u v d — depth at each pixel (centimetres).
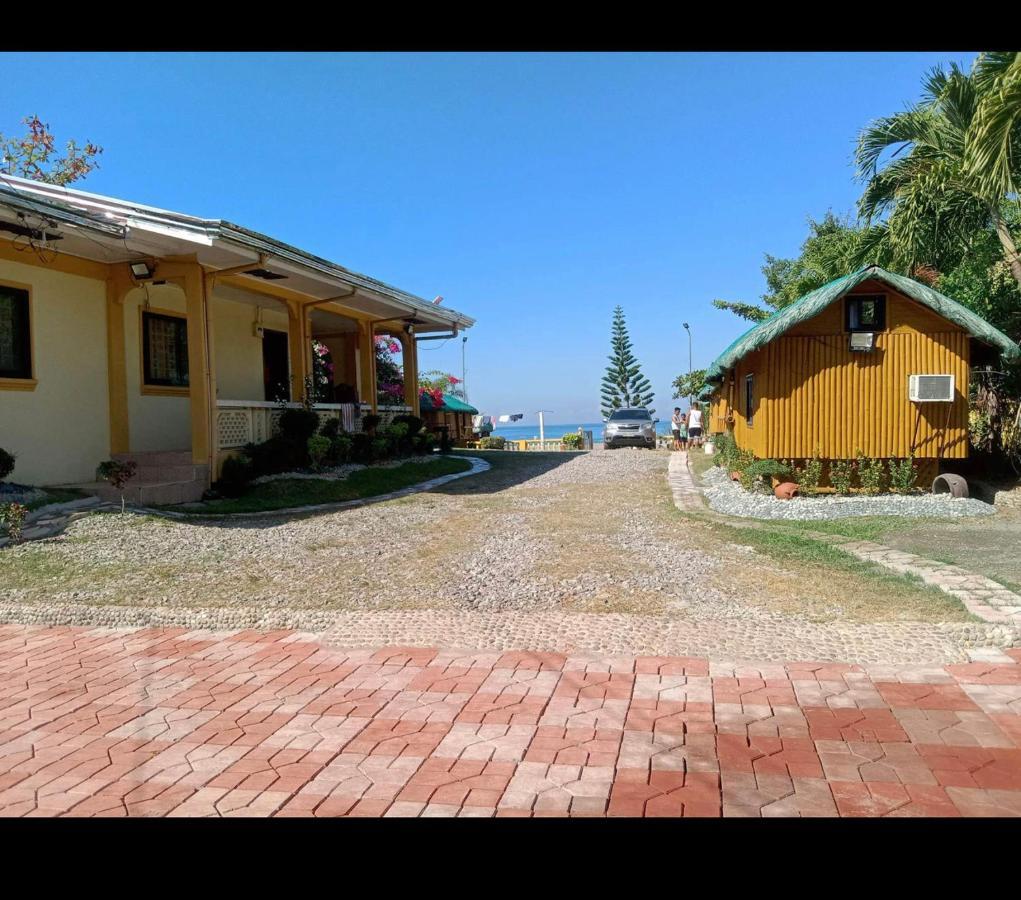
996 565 671
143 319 1267
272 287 1355
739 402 1370
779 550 758
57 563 704
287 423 1281
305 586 655
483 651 488
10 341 1028
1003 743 345
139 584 652
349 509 1067
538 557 758
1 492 914
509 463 1802
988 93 835
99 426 1158
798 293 1917
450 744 359
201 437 1105
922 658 453
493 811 300
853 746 346
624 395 5366
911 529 859
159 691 436
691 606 575
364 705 408
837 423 1083
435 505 1111
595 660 465
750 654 468
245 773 336
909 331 1071
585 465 1730
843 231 1902
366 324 1758
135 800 316
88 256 1114
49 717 402
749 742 352
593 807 301
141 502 1001
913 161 1125
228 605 598
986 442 1252
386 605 598
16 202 859
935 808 294
